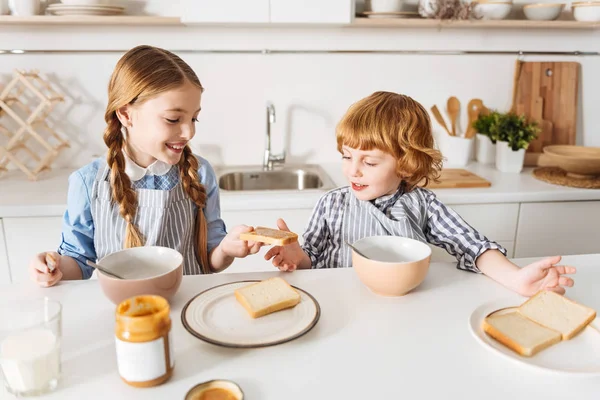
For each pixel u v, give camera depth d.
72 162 2.23
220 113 2.26
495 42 2.33
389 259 0.99
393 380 0.66
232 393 0.61
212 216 1.33
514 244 2.00
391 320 0.82
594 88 2.42
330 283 0.95
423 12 2.10
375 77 2.30
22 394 0.63
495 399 0.63
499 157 2.24
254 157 2.33
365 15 2.15
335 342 0.75
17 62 2.09
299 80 2.27
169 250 0.91
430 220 1.22
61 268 1.08
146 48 1.09
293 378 0.67
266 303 0.82
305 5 1.92
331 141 2.36
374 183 1.15
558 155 2.05
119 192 1.13
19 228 1.74
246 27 2.17
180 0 1.96
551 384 0.66
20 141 2.14
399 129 1.10
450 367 0.69
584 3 2.12
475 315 0.81
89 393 0.63
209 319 0.79
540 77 2.36
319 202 1.31
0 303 0.85
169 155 1.08
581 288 0.94
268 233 0.94
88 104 2.17
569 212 1.99
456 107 2.36
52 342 0.65
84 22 1.91
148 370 0.63
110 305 0.86
